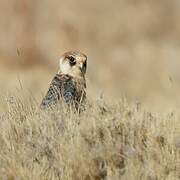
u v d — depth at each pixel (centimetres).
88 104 2919
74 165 2444
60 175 2423
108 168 2400
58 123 2684
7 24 12456
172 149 2520
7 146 2561
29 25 12462
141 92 10031
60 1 12575
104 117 2738
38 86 9212
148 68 11606
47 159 2505
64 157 2469
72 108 2931
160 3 12462
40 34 12388
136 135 2634
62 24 12500
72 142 2511
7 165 2462
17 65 11856
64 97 3088
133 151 2461
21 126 2705
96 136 2577
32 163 2462
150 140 2577
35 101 3075
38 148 2525
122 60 11844
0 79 9844
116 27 12394
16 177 2403
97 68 11525
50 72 11044
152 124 2691
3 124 2730
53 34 12412
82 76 3238
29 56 12188
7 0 12631
